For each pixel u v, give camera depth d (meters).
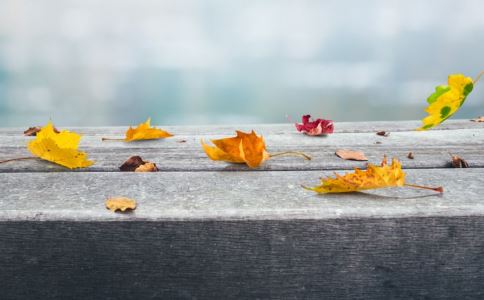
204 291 0.83
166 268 0.83
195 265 0.83
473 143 1.06
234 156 0.95
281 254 0.83
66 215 0.82
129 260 0.83
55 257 0.82
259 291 0.84
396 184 0.87
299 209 0.83
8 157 0.99
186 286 0.83
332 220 0.82
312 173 0.94
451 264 0.83
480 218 0.83
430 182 0.90
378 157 0.99
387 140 1.09
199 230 0.82
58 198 0.85
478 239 0.83
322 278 0.83
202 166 0.96
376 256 0.83
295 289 0.84
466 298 0.84
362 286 0.84
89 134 1.18
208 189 0.88
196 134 1.18
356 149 1.03
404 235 0.83
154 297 0.84
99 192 0.87
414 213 0.82
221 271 0.83
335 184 0.86
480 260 0.83
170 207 0.83
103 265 0.83
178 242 0.82
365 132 1.19
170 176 0.92
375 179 0.86
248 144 0.95
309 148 1.04
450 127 1.21
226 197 0.86
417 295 0.84
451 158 0.98
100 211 0.82
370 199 0.85
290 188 0.88
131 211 0.82
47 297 0.83
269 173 0.93
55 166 0.95
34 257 0.82
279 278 0.83
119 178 0.91
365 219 0.82
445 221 0.83
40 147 0.95
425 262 0.83
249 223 0.82
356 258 0.83
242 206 0.83
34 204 0.84
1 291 0.83
